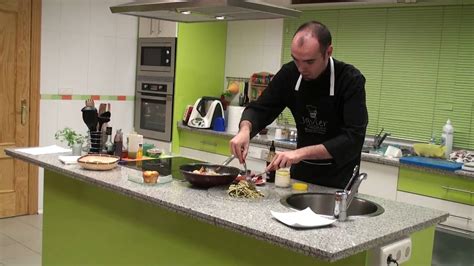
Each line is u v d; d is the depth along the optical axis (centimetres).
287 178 252
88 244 292
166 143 519
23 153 314
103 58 508
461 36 391
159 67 518
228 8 267
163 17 317
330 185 263
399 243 195
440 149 371
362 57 448
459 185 339
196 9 275
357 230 185
